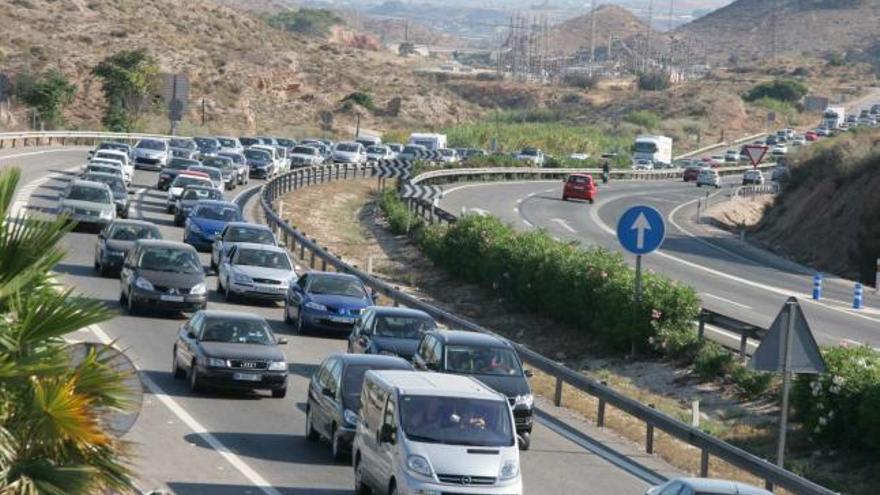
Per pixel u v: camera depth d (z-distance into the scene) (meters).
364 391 30.31
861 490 37.69
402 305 57.00
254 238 64.12
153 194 99.19
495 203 121.69
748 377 47.56
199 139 134.75
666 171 193.88
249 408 38.31
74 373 16.12
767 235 114.94
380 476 28.03
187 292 51.72
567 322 61.00
